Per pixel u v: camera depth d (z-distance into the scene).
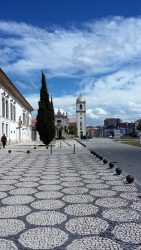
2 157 19.75
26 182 9.20
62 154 22.02
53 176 10.40
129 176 8.95
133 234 4.54
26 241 4.31
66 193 7.48
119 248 4.03
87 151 25.38
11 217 5.47
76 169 12.34
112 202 6.52
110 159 17.09
